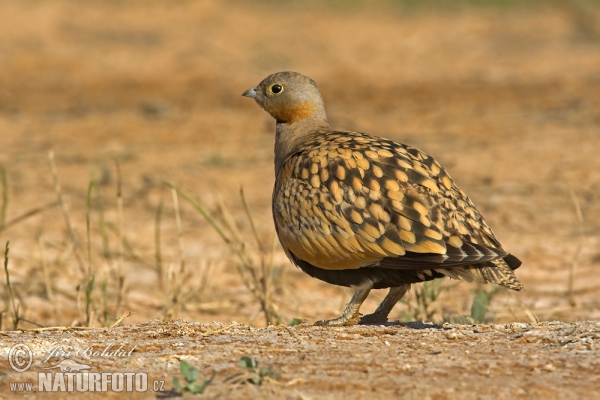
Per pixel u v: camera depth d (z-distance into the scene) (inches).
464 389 321.4
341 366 348.2
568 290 608.7
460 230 381.1
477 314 498.3
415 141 1008.2
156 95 1293.1
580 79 1352.1
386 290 611.2
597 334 382.3
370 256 387.2
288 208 412.5
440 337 392.5
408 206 382.3
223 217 671.1
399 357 359.9
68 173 893.8
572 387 323.6
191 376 326.3
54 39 1631.4
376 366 348.2
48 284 569.9
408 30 1827.0
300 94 497.7
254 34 1750.7
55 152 978.7
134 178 879.1
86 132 1074.7
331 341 386.9
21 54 1514.5
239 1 2026.3
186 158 956.0
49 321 547.8
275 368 345.4
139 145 1013.2
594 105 1157.1
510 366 346.9
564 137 997.8
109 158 953.5
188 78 1408.7
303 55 1594.5
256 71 1466.5
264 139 1047.0
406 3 2064.5
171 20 1825.8
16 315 473.4
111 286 621.6
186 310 578.6
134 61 1515.7
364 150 405.4
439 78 1414.9
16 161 935.7
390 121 1117.1
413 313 527.2
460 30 1828.2
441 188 392.8
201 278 636.7
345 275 407.5
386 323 432.5
